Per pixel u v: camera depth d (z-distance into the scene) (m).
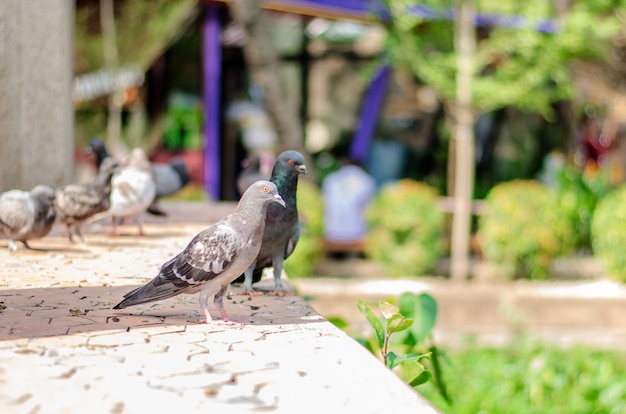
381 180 23.88
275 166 6.93
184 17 19.83
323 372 4.57
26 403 4.02
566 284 17.19
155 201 11.95
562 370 11.55
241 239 5.59
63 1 12.38
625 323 15.52
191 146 21.02
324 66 23.52
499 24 19.36
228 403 4.06
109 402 4.05
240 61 22.56
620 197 17.42
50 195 8.92
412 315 6.83
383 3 18.97
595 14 18.91
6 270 7.70
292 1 20.17
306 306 6.44
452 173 21.98
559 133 24.78
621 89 23.23
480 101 18.92
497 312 15.61
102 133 19.45
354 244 19.88
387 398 4.14
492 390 11.34
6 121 11.95
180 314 6.01
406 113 23.84
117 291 6.78
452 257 19.41
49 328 5.48
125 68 19.14
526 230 17.94
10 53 11.91
